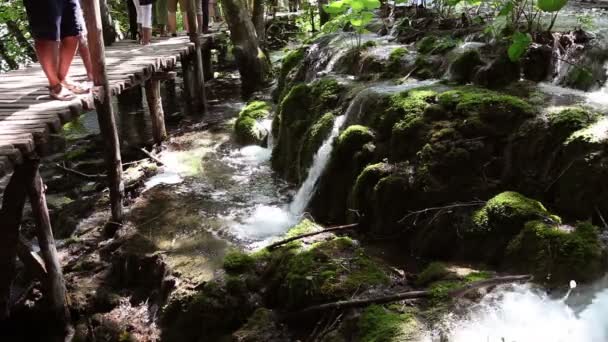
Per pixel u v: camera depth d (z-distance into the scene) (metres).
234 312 4.18
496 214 3.97
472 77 5.39
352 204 4.93
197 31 9.20
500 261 3.88
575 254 3.42
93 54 5.25
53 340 4.68
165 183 6.47
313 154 5.88
